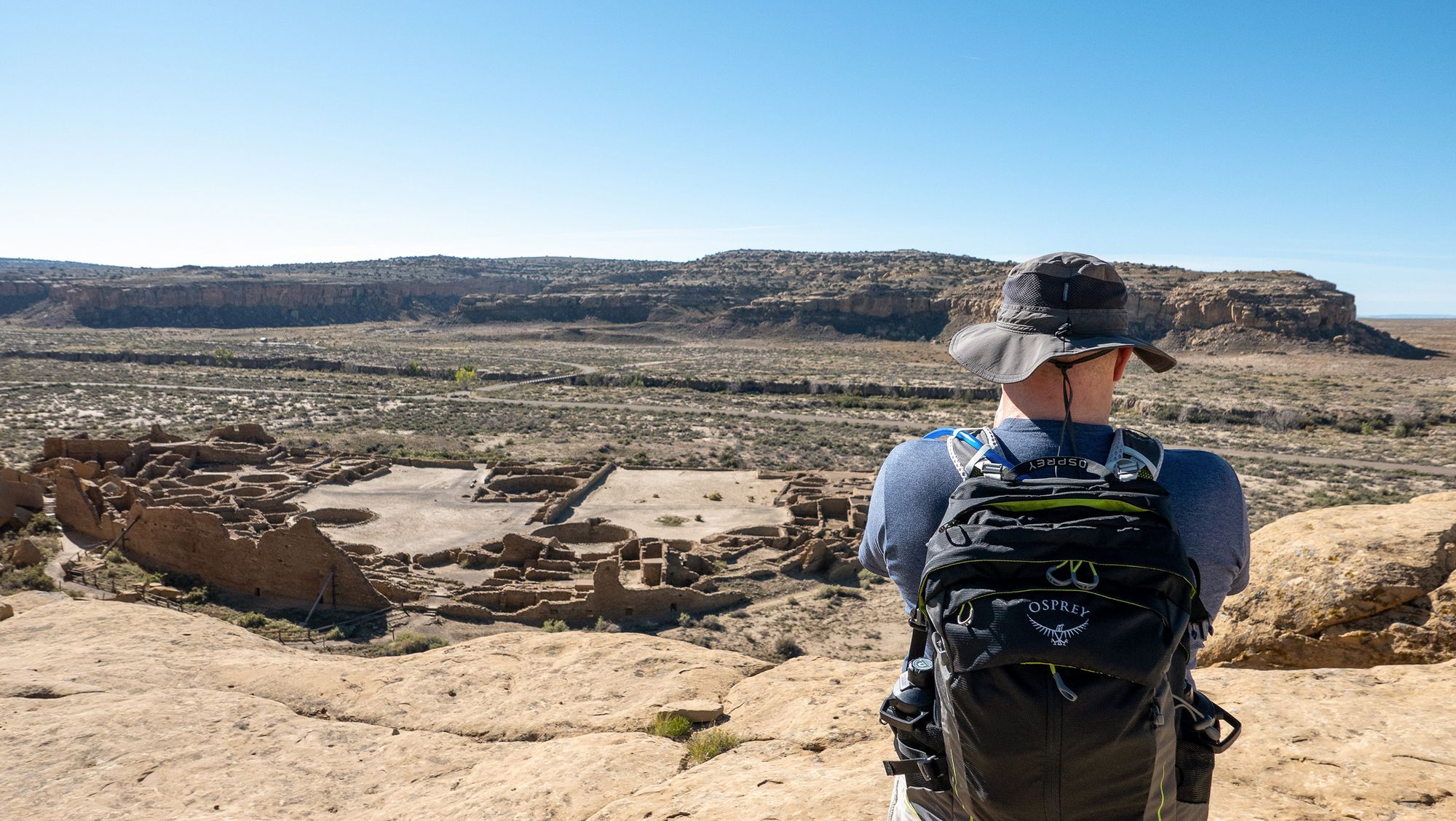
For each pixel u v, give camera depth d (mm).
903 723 2207
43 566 38344
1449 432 94625
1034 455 2100
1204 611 2053
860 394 129250
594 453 78812
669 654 7297
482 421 98000
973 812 1987
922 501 2172
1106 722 1717
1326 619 6461
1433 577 6277
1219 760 4211
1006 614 1777
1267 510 56594
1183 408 107375
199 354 162625
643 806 4523
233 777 5641
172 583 37531
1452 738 4145
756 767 4922
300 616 35344
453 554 45656
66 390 112500
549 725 6137
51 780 5590
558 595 37656
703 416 104625
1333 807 3680
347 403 109375
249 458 67938
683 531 51812
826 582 42219
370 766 5777
